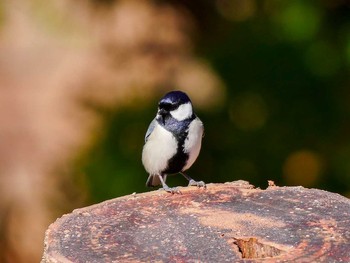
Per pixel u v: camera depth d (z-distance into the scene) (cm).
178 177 1152
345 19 1164
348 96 1170
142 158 1020
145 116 1143
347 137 1188
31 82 1584
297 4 1153
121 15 1484
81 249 704
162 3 1369
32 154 1341
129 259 680
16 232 1242
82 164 1154
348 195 1209
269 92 1161
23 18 1574
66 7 1429
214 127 1182
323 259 673
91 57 1569
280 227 743
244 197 831
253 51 1155
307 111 1168
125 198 837
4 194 1259
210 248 701
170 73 1322
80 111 1315
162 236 730
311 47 1145
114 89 1374
